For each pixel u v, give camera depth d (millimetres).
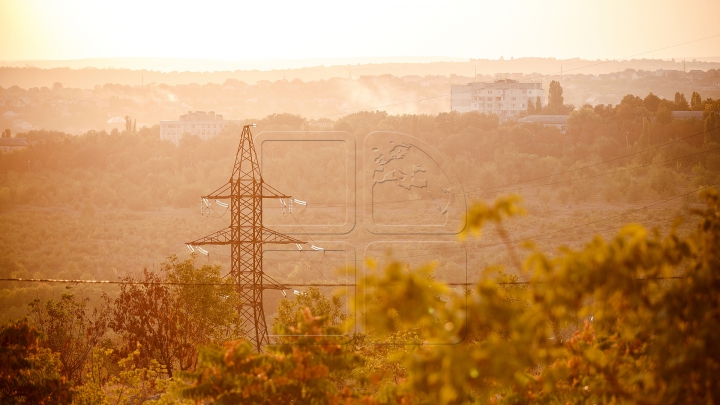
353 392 19531
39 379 26922
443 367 13406
